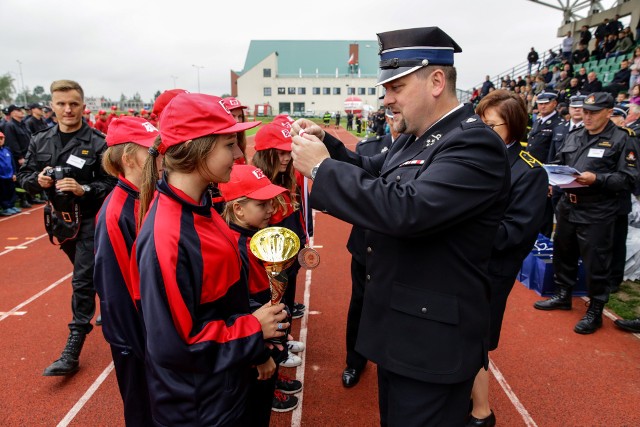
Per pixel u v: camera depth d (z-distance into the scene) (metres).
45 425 2.82
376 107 66.62
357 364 3.24
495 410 2.93
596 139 3.83
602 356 3.54
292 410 2.96
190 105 1.47
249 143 22.97
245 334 1.53
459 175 1.40
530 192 2.38
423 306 1.54
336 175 1.47
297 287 5.09
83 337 3.40
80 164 3.38
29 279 5.38
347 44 71.00
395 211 1.37
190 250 1.45
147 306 1.39
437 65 1.55
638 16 18.50
